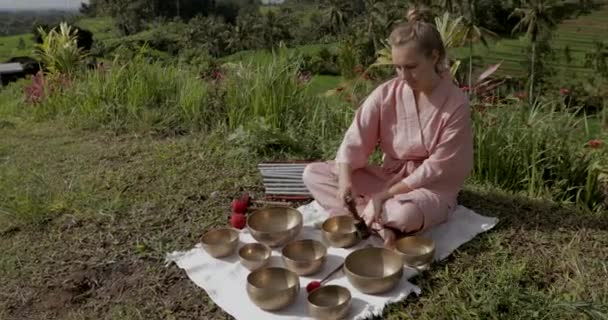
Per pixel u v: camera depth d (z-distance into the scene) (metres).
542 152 3.23
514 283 2.20
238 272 2.40
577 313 2.03
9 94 7.07
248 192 3.26
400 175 2.72
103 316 2.23
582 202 3.04
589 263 2.40
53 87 5.77
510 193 3.18
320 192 2.83
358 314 2.08
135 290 2.37
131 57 5.86
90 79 5.60
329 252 2.52
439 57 2.47
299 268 2.31
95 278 2.47
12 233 2.88
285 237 2.55
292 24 52.47
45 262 2.61
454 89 2.56
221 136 4.28
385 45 4.92
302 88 4.75
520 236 2.64
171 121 4.71
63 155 4.02
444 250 2.49
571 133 3.48
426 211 2.48
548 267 2.38
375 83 5.03
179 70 5.61
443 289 2.22
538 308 2.01
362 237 2.52
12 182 3.47
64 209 3.08
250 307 2.17
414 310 2.13
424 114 2.58
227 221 2.91
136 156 3.94
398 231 2.49
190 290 2.34
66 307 2.30
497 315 2.00
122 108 4.96
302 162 3.61
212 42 50.09
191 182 3.41
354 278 2.19
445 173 2.56
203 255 2.54
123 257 2.62
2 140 4.50
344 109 4.47
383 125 2.71
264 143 3.85
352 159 2.70
